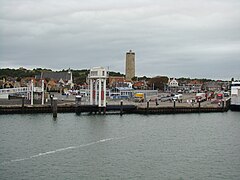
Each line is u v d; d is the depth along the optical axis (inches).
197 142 2967.5
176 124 4072.3
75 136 3043.8
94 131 3326.8
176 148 2687.0
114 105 4776.1
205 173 2048.5
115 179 1907.0
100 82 4589.1
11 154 2338.8
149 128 3661.4
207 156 2444.6
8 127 3403.1
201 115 5182.1
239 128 3885.3
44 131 3248.0
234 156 2464.3
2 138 2851.9
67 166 2108.8
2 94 5521.7
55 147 2586.1
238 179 1961.1
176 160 2310.5
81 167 2096.5
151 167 2135.8
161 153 2500.0
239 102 5880.9
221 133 3503.9
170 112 5246.1
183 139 3090.6
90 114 4616.1
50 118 4119.1
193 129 3722.9
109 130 3415.4
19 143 2679.6
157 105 5580.7
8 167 2052.2
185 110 5408.5
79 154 2396.7
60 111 4653.1
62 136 3026.6
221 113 5556.1
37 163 2148.1
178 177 1963.6
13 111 4439.0
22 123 3681.1
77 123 3809.1
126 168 2102.6
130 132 3348.9
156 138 3088.1
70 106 4726.9
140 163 2215.8
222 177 1987.0
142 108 5022.1
